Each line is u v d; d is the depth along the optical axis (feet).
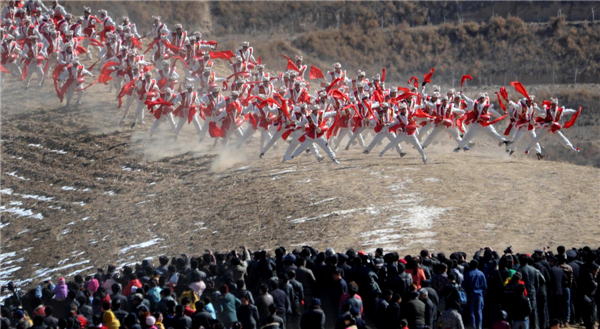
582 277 162.81
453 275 144.46
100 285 173.06
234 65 368.89
